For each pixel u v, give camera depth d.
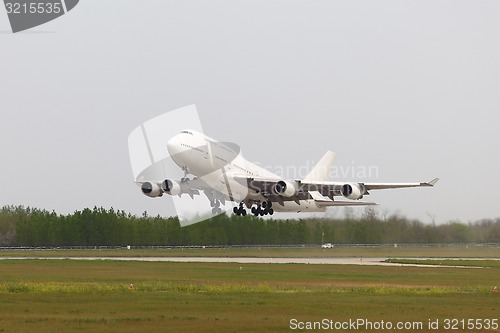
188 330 43.34
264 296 61.88
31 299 57.75
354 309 53.41
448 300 60.75
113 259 125.88
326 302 57.66
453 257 150.00
